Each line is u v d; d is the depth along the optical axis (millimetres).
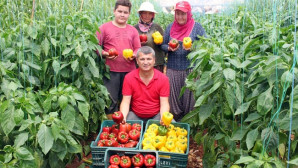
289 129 1824
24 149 2209
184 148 2939
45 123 2445
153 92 3549
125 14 4113
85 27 3572
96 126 3955
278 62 1976
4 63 2771
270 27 2977
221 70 2389
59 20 3469
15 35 3107
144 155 2711
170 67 4660
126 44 4285
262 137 2018
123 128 3113
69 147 2660
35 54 3088
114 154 2762
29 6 5055
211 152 2775
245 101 2436
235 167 2047
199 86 2639
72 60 3338
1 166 2131
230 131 2521
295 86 1930
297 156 2004
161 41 4875
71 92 2725
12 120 2281
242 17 4176
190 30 4551
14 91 2412
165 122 3057
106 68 4168
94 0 5754
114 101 4465
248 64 2332
